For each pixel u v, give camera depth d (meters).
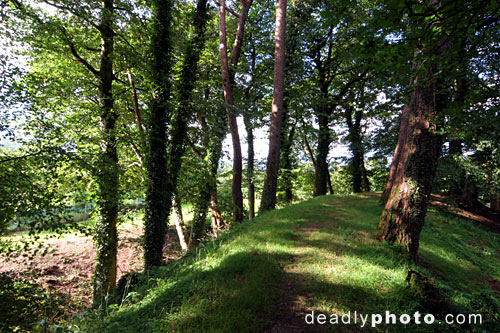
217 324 3.71
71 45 11.94
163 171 13.07
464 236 10.72
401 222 6.95
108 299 6.60
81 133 14.07
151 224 12.66
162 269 6.76
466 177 14.76
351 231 8.04
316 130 18.86
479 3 2.53
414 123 7.04
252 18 19.22
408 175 7.02
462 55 3.51
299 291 4.71
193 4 16.30
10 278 7.83
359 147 20.70
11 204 7.49
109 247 12.41
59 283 12.59
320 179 20.25
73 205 11.19
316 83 20.69
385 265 5.88
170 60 13.49
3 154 8.72
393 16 2.52
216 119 16.80
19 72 8.46
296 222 9.00
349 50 3.19
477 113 3.89
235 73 16.78
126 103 15.93
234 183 14.02
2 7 9.66
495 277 7.46
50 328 4.23
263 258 5.87
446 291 5.48
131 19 12.33
